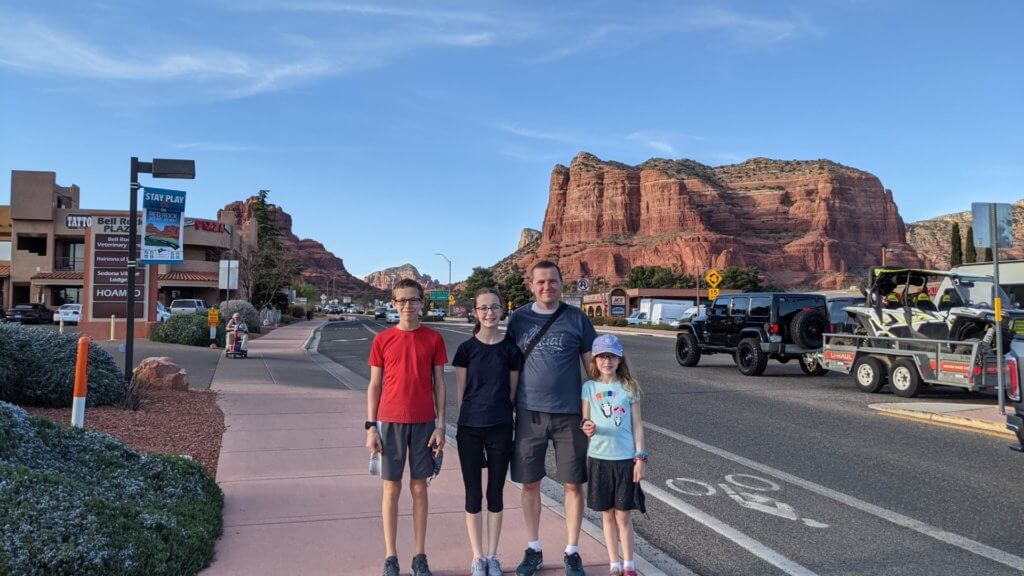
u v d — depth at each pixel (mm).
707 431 9961
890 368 13742
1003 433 9758
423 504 4488
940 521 5934
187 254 53594
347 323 64250
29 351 9320
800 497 6664
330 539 5098
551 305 4691
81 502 4141
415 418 4430
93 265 24234
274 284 57125
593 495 4359
